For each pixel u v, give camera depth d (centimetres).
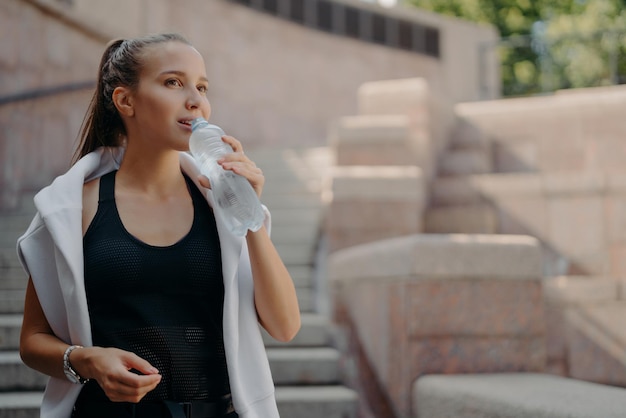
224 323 181
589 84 1223
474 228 705
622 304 485
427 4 1808
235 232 175
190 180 195
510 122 817
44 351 178
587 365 486
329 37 1212
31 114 756
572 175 692
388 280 410
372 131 689
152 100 182
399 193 596
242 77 1111
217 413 182
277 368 454
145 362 165
